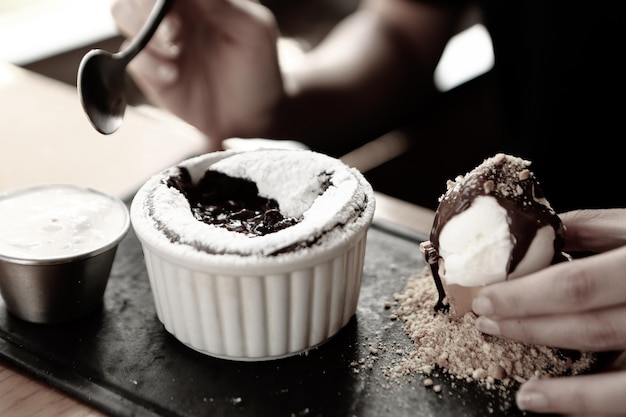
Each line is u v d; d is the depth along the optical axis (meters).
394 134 0.78
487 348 0.36
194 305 0.36
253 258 0.35
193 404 0.35
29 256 0.37
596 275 0.32
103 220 0.40
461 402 0.35
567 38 0.57
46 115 0.59
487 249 0.35
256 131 0.63
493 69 0.64
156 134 0.57
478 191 0.35
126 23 0.54
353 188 0.38
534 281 0.33
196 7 0.55
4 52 0.72
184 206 0.38
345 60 0.70
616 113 0.57
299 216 0.39
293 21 0.93
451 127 0.82
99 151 0.54
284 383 0.36
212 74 0.58
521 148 0.61
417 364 0.37
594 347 0.33
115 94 0.42
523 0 0.58
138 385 0.36
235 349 0.37
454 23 0.71
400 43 0.70
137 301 0.41
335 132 0.69
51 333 0.39
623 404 0.31
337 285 0.37
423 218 0.48
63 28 0.79
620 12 0.54
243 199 0.41
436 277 0.39
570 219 0.38
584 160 0.59
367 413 0.34
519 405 0.33
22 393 0.35
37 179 0.51
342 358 0.37
